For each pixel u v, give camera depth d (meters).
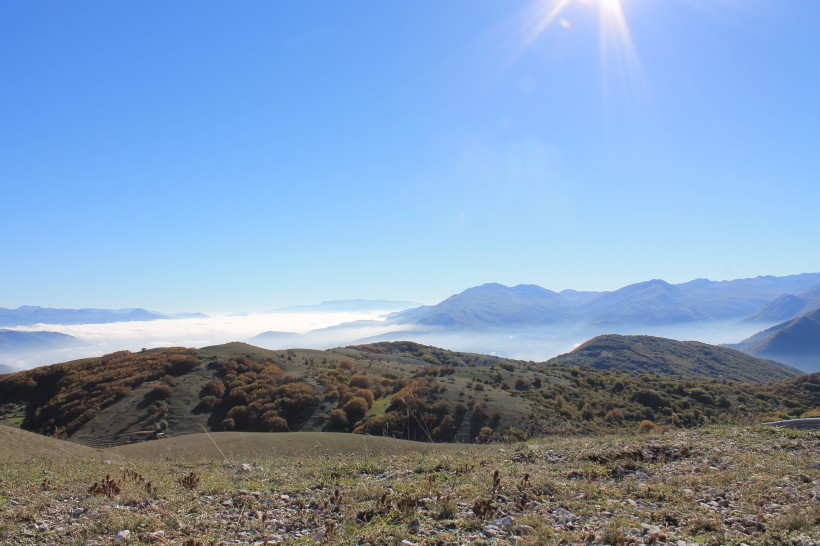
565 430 43.00
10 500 9.10
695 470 11.40
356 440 25.45
